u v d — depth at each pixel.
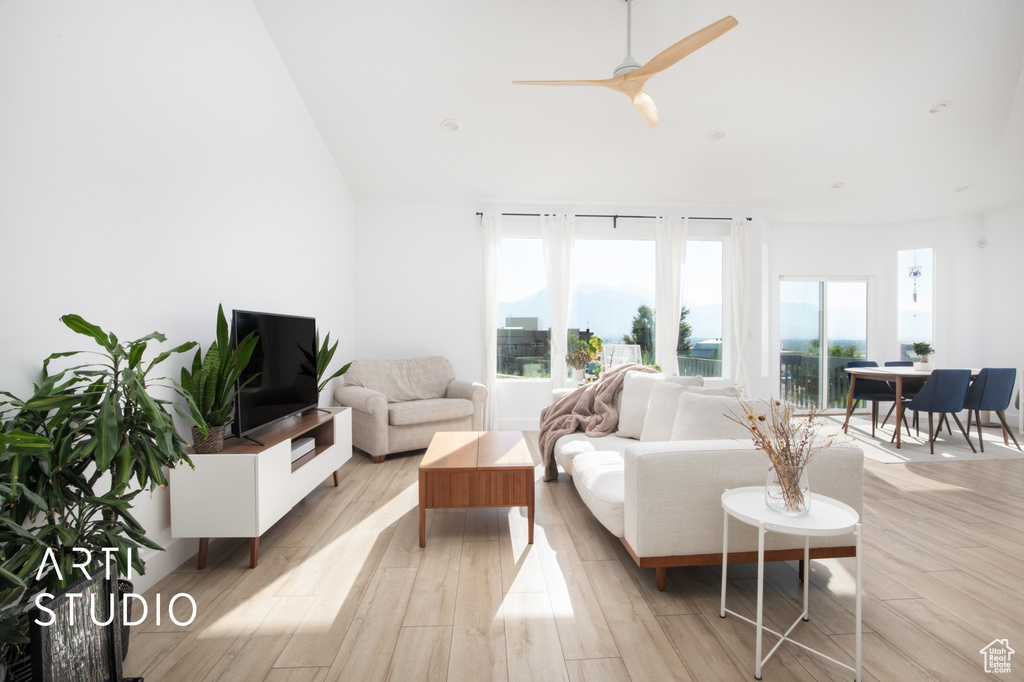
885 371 4.66
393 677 1.40
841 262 6.02
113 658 1.29
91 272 1.69
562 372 5.04
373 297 4.93
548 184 4.72
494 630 1.63
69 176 1.60
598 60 3.21
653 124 2.84
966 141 4.00
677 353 5.37
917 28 2.97
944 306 5.60
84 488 1.33
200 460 2.03
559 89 3.54
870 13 2.88
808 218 5.75
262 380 2.49
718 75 3.37
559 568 2.09
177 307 2.16
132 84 1.88
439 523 2.62
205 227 2.37
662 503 1.79
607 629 1.63
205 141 2.37
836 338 6.09
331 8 2.88
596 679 1.39
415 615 1.73
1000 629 1.63
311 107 3.66
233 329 2.24
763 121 3.84
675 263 5.16
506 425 5.14
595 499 2.18
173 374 2.14
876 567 2.08
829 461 1.85
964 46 3.09
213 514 2.04
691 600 1.82
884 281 6.01
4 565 1.13
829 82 3.41
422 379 4.61
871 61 3.22
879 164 4.38
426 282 5.00
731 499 1.64
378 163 4.34
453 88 3.52
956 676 1.40
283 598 1.84
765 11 2.86
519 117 3.84
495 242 4.97
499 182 4.68
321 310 3.97
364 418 3.95
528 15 2.92
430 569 2.08
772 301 5.94
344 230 4.58
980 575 2.01
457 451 2.63
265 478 2.12
